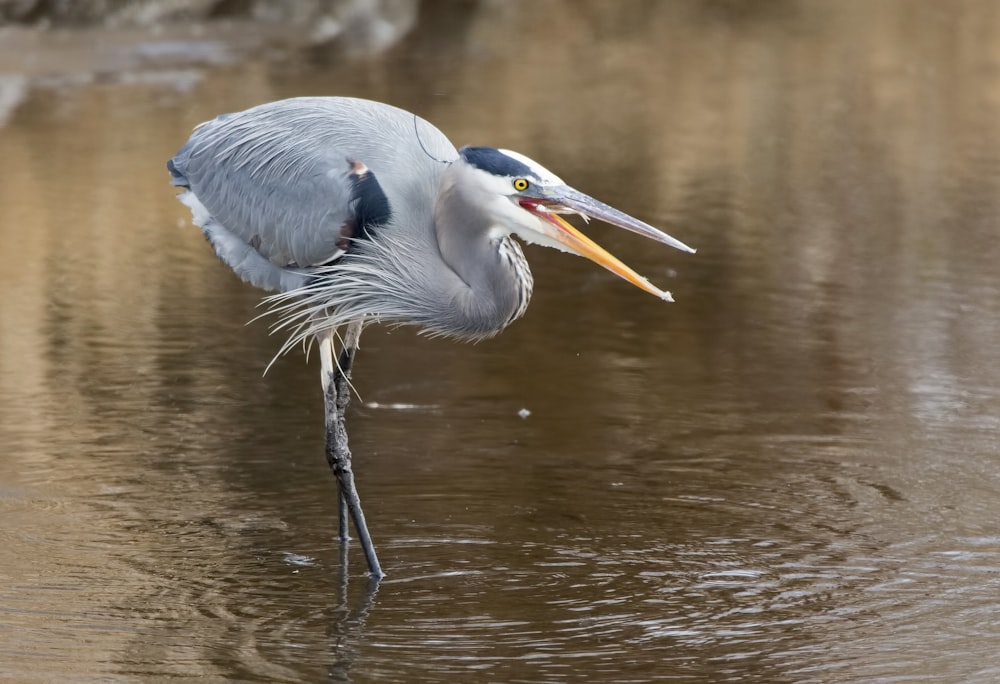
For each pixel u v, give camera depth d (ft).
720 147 72.33
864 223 59.11
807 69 92.73
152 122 71.87
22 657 25.54
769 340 45.06
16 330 44.70
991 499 33.47
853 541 31.27
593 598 28.63
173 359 42.65
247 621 27.35
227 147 32.22
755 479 34.73
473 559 30.53
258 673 25.17
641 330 46.01
